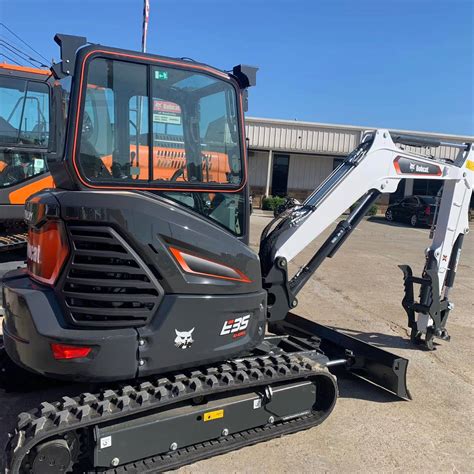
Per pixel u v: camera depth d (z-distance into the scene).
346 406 4.08
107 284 2.79
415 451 3.46
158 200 3.04
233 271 3.16
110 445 2.81
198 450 3.17
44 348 2.75
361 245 14.27
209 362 3.12
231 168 3.41
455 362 5.13
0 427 3.54
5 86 5.84
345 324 6.38
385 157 4.60
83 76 2.88
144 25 8.95
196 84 3.24
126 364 2.79
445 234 5.32
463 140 25.50
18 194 6.04
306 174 27.67
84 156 2.91
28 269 3.32
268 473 3.11
